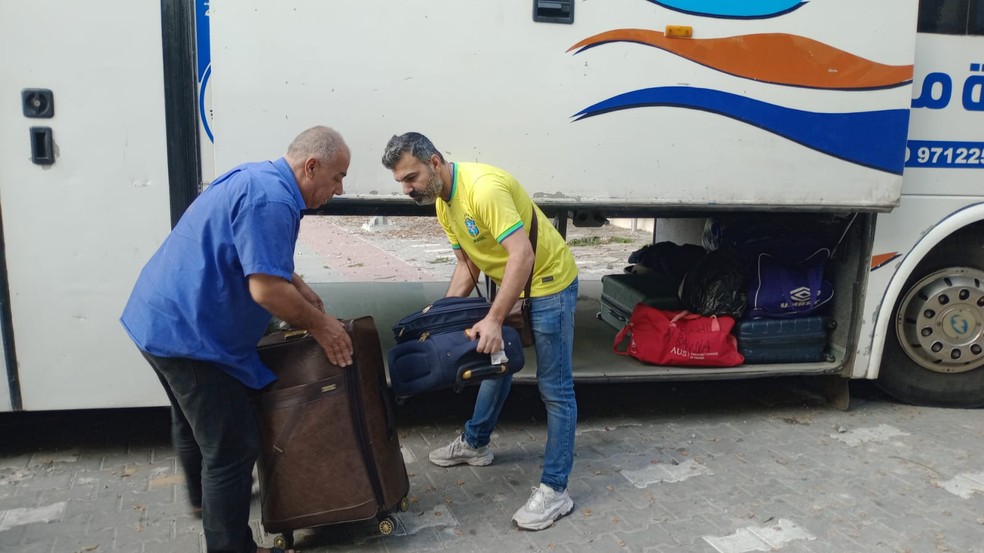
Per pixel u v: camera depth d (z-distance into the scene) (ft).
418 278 26.76
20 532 9.08
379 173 10.48
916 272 13.44
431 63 10.41
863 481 10.89
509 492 10.39
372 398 8.63
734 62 11.23
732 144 11.43
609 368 13.00
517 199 9.01
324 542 9.06
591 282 22.34
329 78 10.18
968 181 12.87
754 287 13.32
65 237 10.08
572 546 9.03
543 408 13.69
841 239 13.20
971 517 9.86
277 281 7.27
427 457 11.50
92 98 9.87
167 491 10.21
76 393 10.49
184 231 7.43
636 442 12.28
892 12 11.59
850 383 15.51
